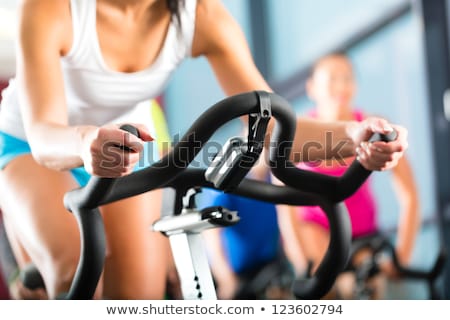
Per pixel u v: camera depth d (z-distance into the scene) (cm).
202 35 236
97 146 145
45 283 232
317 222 463
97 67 231
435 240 582
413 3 603
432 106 596
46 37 204
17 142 251
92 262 167
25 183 237
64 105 197
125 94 242
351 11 595
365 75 575
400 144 170
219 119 154
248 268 441
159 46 238
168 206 191
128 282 244
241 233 441
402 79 589
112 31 229
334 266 188
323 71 561
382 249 397
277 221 452
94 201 162
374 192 512
